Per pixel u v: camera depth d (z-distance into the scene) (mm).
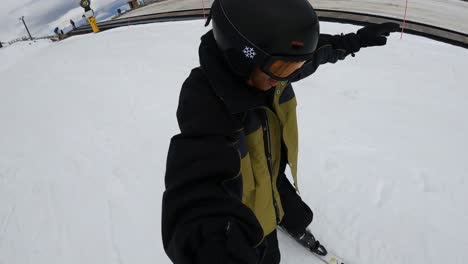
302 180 3146
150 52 7691
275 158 1487
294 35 846
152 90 5590
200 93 1040
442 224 2564
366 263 2322
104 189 3416
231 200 829
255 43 860
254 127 1185
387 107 4438
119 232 2848
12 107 6207
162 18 14055
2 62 19828
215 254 680
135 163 3791
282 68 917
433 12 10359
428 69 5758
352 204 2809
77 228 2959
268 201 1555
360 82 5309
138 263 2539
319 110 4441
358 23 9844
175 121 4543
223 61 1015
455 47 7188
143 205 3129
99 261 2607
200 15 12664
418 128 3891
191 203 796
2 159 4391
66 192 3465
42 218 3148
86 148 4258
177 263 724
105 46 9219
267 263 1856
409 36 8250
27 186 3680
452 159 3299
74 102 5750
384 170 3170
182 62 6734
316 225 2633
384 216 2662
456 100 4660
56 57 9055
